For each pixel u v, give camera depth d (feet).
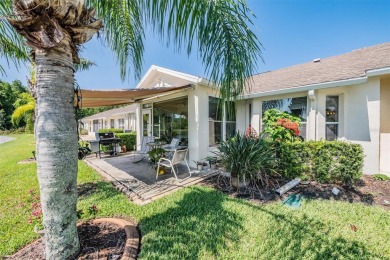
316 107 29.32
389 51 30.04
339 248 11.02
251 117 38.22
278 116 30.42
